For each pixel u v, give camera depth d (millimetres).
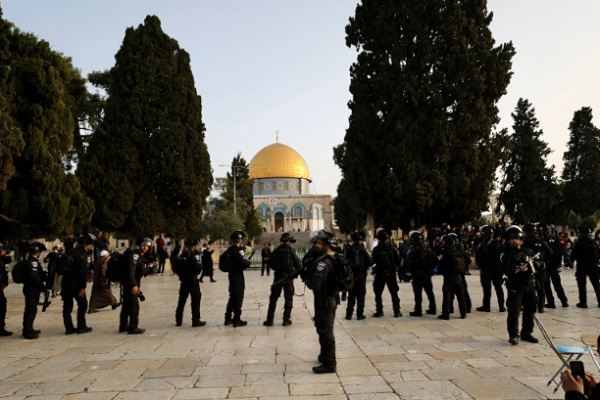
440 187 26766
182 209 31859
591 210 49344
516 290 7754
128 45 32062
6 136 15445
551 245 11555
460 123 27781
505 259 7863
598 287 11562
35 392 5664
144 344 8414
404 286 18078
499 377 5836
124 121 30703
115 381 6062
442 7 28312
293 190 94875
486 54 27938
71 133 19328
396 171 27750
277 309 12555
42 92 17812
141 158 31188
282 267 9961
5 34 18047
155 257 26453
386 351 7398
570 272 22359
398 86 28094
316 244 6551
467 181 26906
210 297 15766
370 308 12430
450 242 10289
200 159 32219
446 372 6121
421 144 28453
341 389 5512
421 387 5516
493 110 28703
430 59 28562
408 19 28656
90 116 30844
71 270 9547
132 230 30656
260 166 95125
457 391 5336
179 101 31688
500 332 8773
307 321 10586
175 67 32719
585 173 48719
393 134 27891
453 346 7648
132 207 30562
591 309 11336
